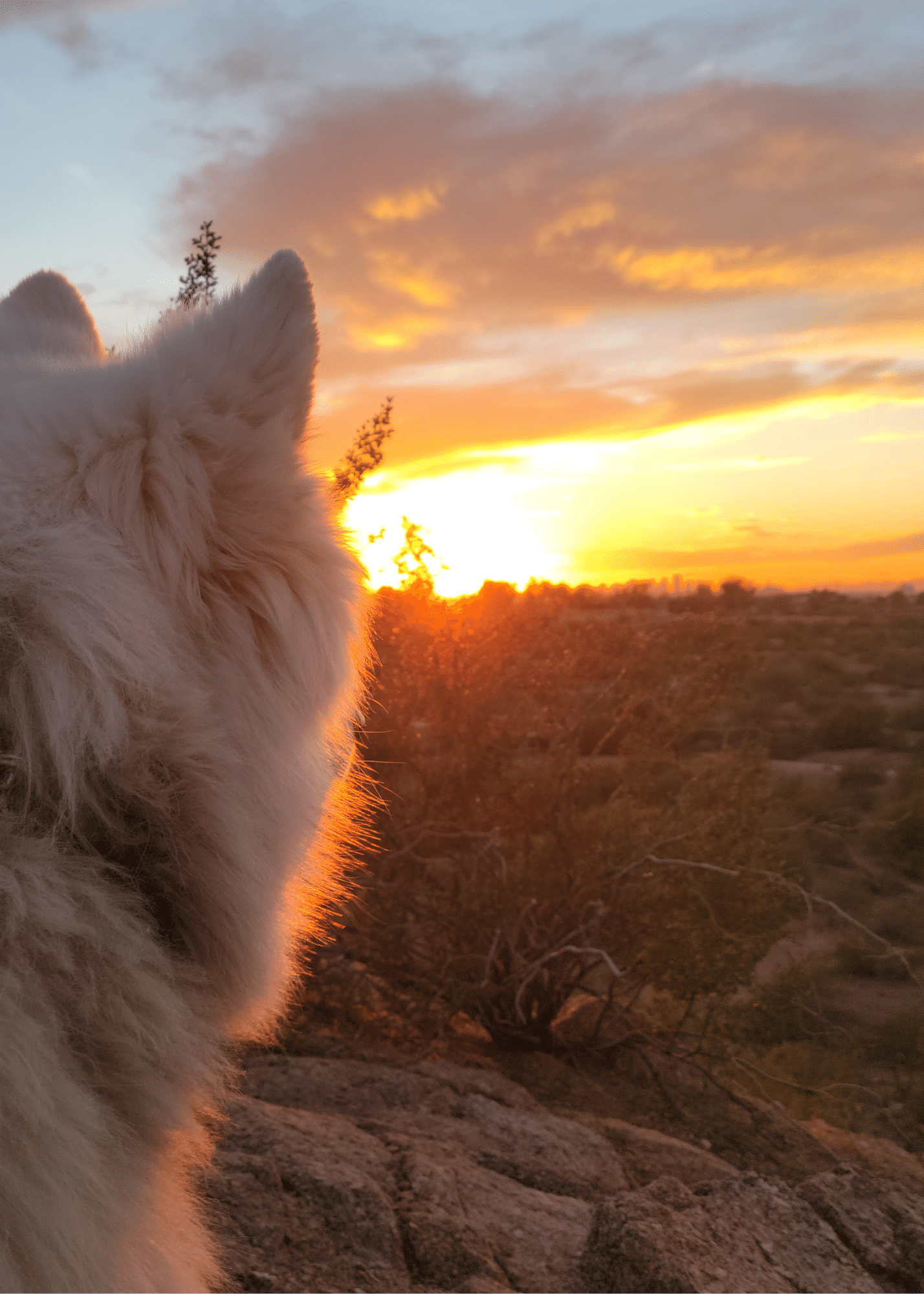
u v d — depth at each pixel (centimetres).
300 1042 469
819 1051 587
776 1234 274
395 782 548
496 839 507
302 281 125
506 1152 369
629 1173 382
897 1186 334
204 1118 172
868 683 3291
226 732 114
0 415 117
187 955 114
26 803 101
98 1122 101
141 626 106
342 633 132
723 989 516
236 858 112
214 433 120
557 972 512
